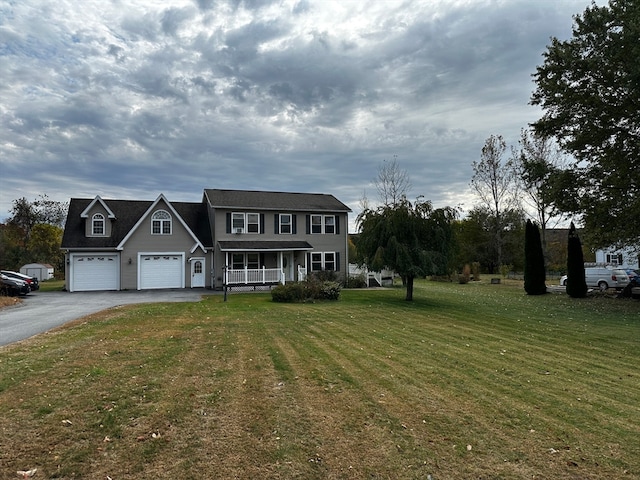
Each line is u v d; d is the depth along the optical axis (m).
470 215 50.06
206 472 3.62
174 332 10.22
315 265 29.89
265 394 5.66
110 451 3.93
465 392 5.97
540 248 25.00
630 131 17.95
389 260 18.91
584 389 6.28
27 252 41.53
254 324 11.82
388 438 4.38
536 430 4.68
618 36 16.94
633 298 20.95
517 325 12.91
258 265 28.55
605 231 18.64
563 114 19.23
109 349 8.09
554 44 19.11
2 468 3.58
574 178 19.11
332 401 5.45
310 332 10.73
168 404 5.15
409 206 19.58
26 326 11.12
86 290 25.42
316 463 3.83
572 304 19.33
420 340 10.02
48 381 5.93
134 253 26.14
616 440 4.45
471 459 3.97
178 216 26.94
